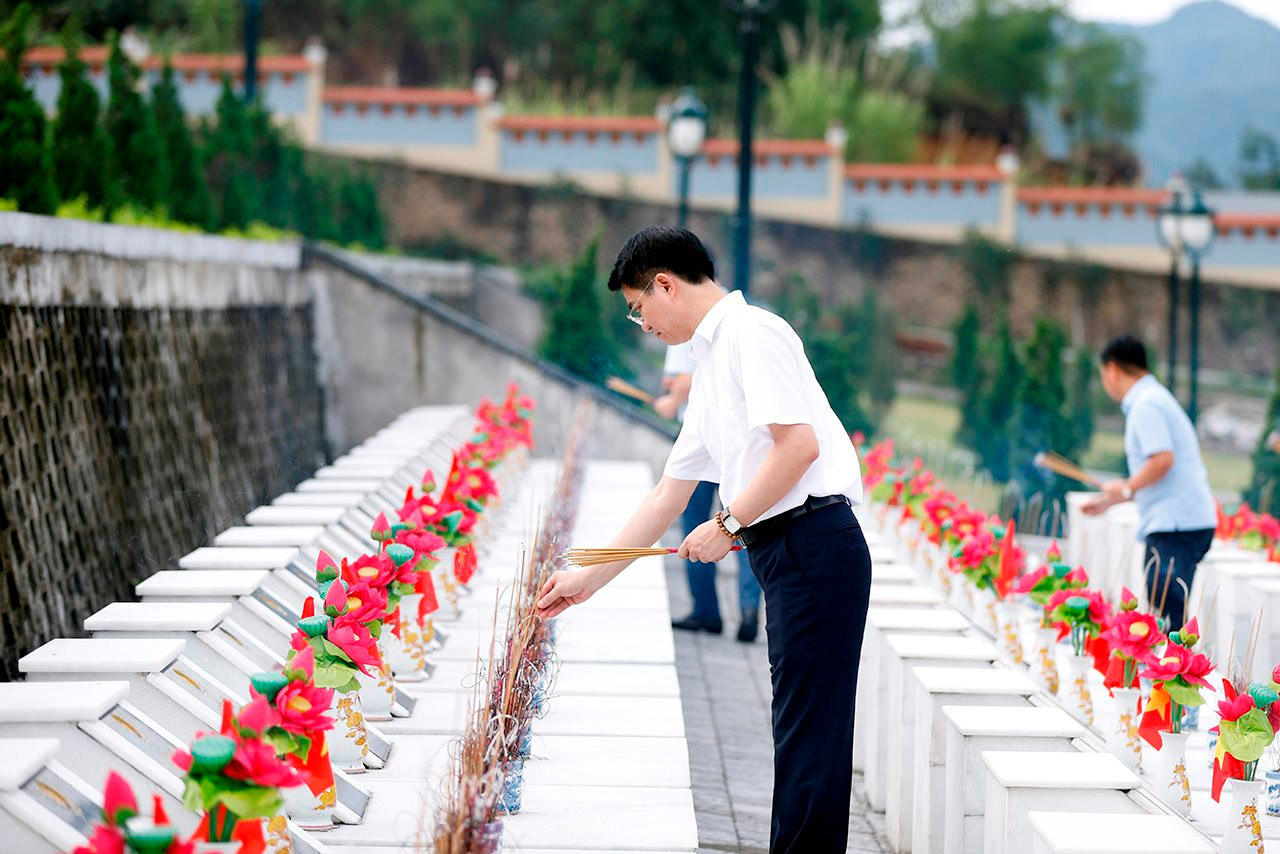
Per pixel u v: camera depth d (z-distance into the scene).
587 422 10.22
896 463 8.97
